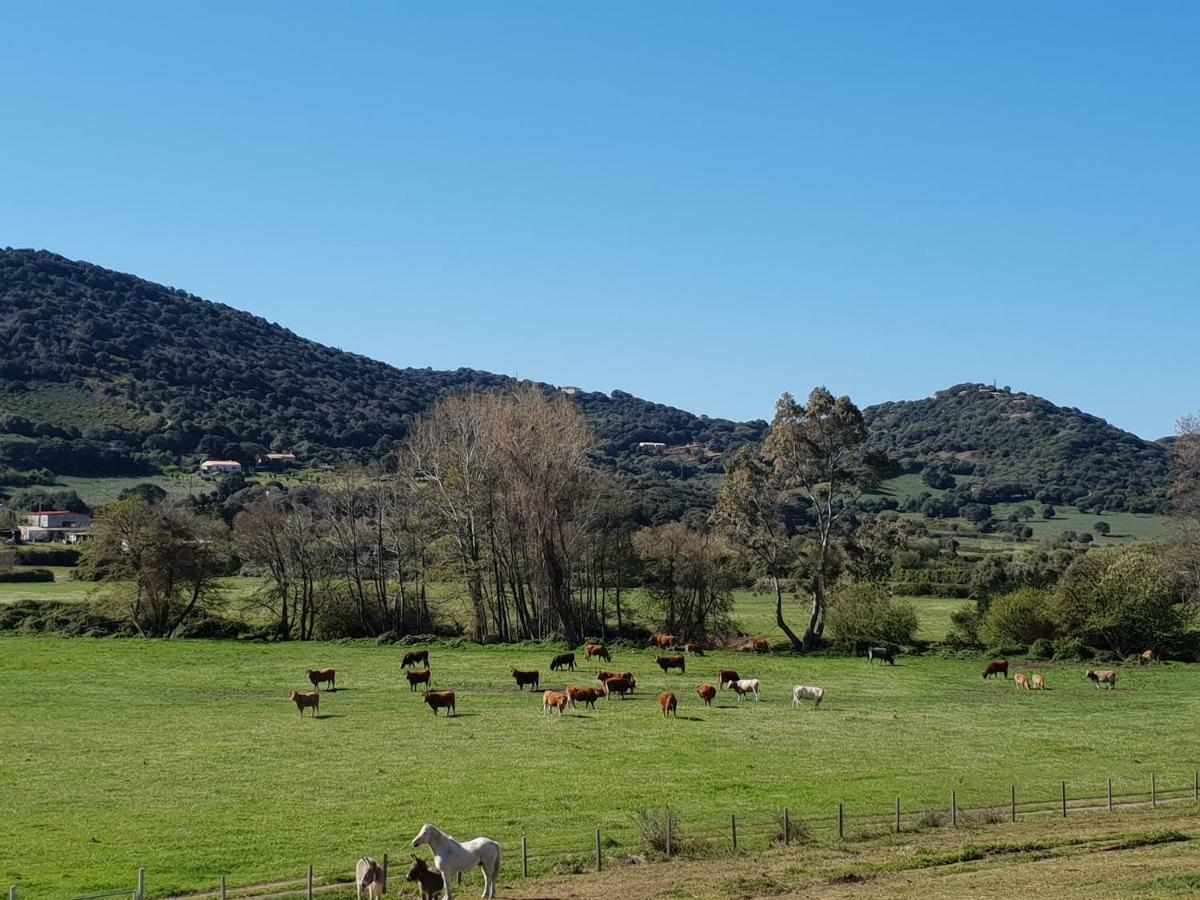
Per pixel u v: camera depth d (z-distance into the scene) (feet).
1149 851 96.27
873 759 139.64
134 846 99.50
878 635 263.90
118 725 162.50
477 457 287.28
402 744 147.13
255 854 97.19
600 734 154.81
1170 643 252.62
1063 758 142.00
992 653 255.91
